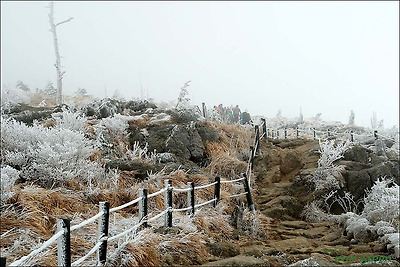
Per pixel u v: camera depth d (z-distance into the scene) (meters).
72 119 10.66
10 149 8.56
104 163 9.69
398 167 12.16
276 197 11.49
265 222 9.60
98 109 13.34
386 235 7.58
